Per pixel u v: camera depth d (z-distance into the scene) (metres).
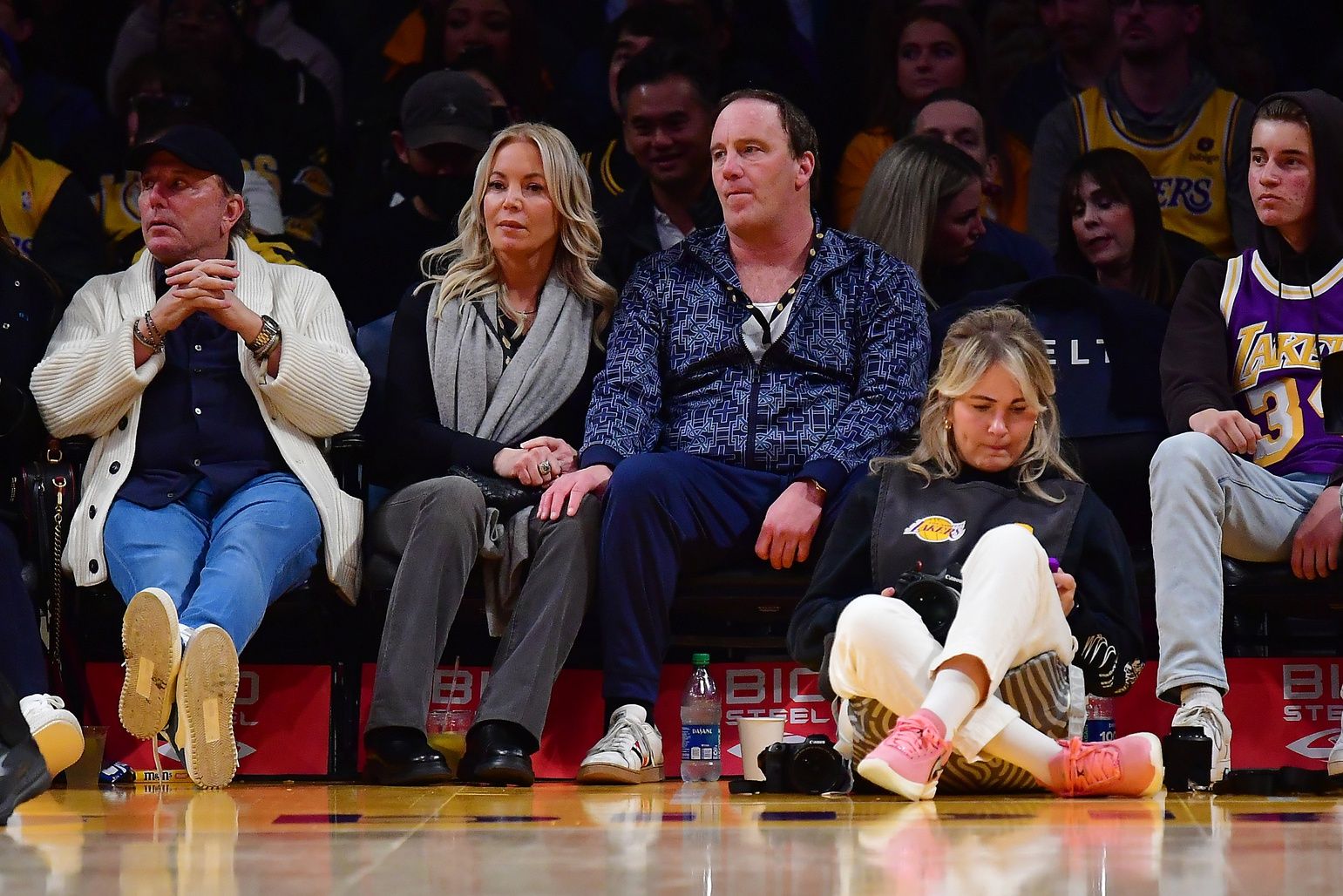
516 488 12.70
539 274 14.30
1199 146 17.27
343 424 13.31
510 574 12.41
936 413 11.45
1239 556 12.50
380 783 11.63
